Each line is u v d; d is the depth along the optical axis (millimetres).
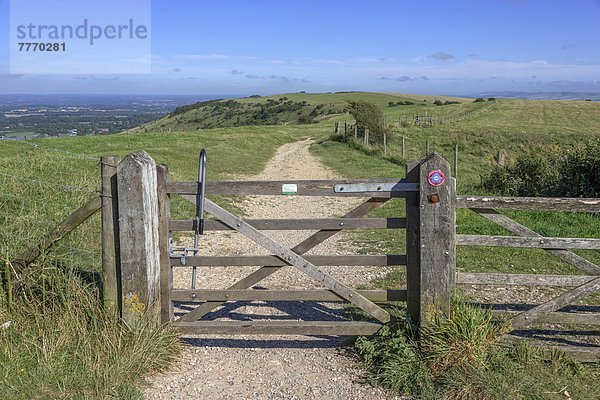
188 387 4566
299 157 29891
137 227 4836
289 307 6395
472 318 4676
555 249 4918
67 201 8930
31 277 5285
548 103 93375
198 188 5039
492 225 10570
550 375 4484
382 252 9227
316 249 9539
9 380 4309
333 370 4852
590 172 13047
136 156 4820
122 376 4461
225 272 7906
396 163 26391
